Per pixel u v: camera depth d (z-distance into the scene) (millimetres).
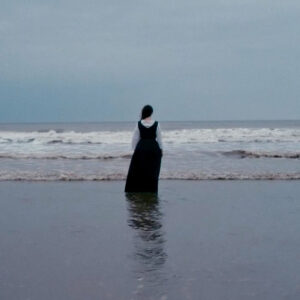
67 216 6586
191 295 3418
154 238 5270
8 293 3461
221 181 10273
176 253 4617
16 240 5188
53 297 3375
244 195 8438
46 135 24875
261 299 3324
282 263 4246
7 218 6465
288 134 26375
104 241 5133
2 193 8703
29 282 3719
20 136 24609
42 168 11992
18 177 10586
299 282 3701
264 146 19203
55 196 8344
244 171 11430
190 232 5566
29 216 6598
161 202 7742
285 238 5250
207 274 3922
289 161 13672
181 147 18625
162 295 3420
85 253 4625
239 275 3893
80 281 3744
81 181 10336
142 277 3846
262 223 6094
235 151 16062
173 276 3873
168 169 11750
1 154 15055
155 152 8672
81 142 21109
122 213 6785
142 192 8773
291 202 7711
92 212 6891
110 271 4020
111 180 10484
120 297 3377
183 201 7828
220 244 4980
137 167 8695
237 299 3330
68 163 13117
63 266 4168
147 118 8672
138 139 8742
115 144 20109
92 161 13641
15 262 4305
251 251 4684
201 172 11180
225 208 7184
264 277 3836
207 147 18641
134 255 4543
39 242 5094
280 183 9977
